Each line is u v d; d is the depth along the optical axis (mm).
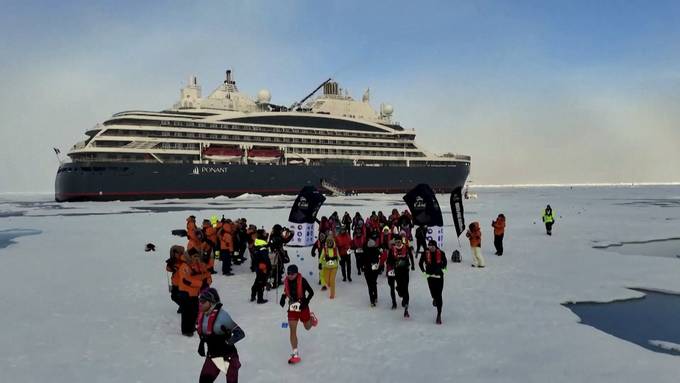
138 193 79812
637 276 15148
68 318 10422
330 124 101438
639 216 42906
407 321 10141
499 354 8023
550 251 20922
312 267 17234
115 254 20406
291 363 7629
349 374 7180
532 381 6828
